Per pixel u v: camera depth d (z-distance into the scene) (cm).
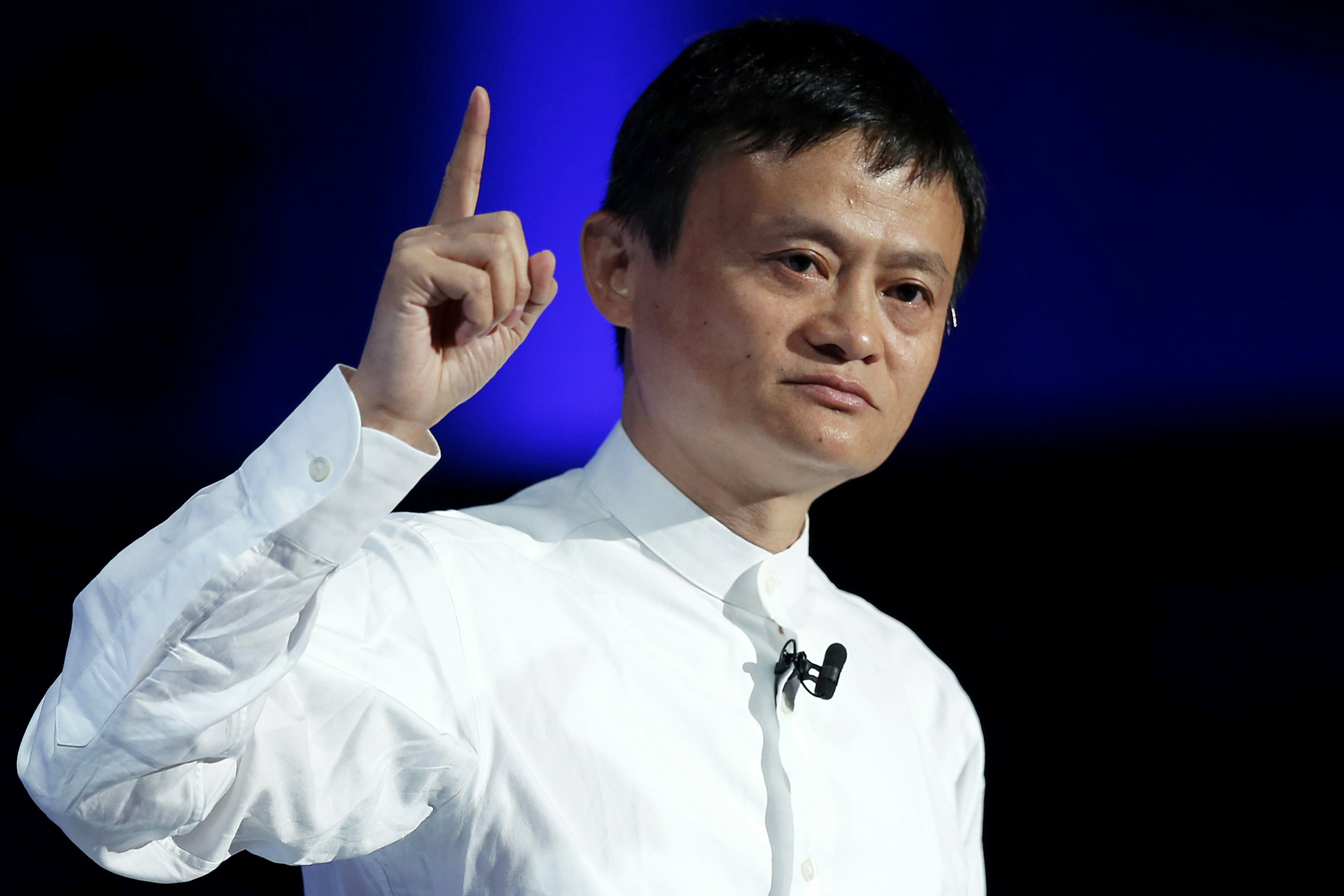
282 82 1656
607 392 1628
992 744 1178
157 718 253
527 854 331
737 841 359
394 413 270
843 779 403
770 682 391
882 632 481
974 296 2005
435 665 324
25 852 834
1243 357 2109
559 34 1609
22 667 1100
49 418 1703
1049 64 1909
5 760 942
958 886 430
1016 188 1958
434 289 263
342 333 1731
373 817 304
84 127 1664
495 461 1650
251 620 258
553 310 1622
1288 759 1173
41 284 1697
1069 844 995
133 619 257
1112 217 2006
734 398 362
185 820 263
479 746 329
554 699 350
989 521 1877
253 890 825
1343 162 2048
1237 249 2067
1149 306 2062
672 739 364
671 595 389
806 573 463
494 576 366
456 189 286
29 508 1609
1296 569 1723
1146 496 2019
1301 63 2006
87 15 1612
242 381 1744
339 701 296
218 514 262
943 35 1839
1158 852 980
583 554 392
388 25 1628
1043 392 2066
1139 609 1545
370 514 263
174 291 1722
